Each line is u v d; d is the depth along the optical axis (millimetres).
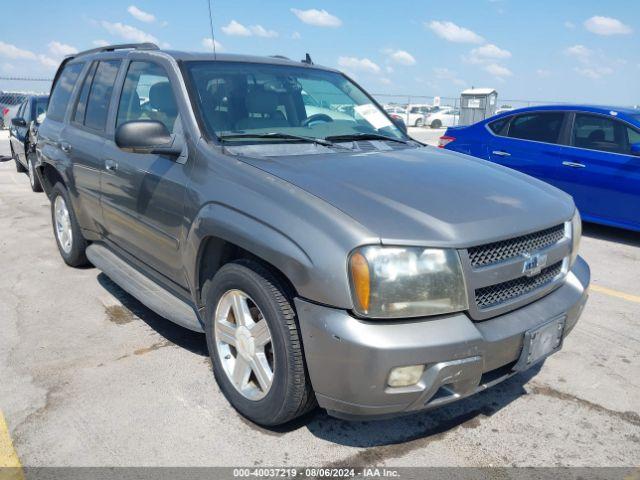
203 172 2932
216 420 2777
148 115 3566
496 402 3027
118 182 3701
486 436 2717
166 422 2752
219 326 2855
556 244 2785
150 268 3699
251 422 2764
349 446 2609
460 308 2297
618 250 6223
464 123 19438
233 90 3398
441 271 2246
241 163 2811
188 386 3088
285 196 2490
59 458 2475
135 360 3375
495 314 2432
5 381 3105
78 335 3711
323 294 2238
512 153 7355
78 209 4559
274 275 2502
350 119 3867
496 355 2373
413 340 2178
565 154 6816
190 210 2936
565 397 3086
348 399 2254
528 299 2598
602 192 6504
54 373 3203
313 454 2543
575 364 3469
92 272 5016
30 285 4652
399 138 3859
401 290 2197
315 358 2291
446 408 2957
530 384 3219
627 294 4777
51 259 5391
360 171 2791
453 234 2303
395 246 2219
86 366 3291
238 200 2635
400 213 2363
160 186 3205
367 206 2383
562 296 2791
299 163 2855
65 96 5020
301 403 2469
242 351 2711
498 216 2500
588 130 6727
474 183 2848
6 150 15219
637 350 3682
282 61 3975
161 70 3533
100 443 2580
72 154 4430
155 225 3326
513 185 2971
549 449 2629
